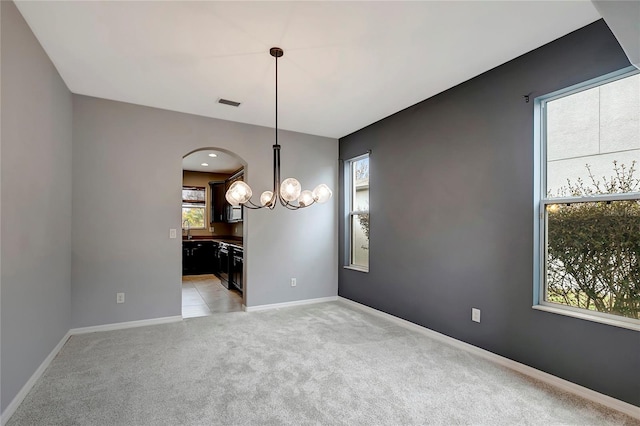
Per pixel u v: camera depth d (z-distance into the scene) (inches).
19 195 82.7
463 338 120.7
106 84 125.6
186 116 157.8
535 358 98.7
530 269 100.5
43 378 95.2
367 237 181.5
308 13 83.3
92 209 137.4
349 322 151.3
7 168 76.1
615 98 87.4
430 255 135.1
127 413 78.4
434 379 96.4
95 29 89.8
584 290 91.7
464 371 101.7
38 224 95.8
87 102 137.3
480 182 115.9
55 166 112.6
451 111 127.6
